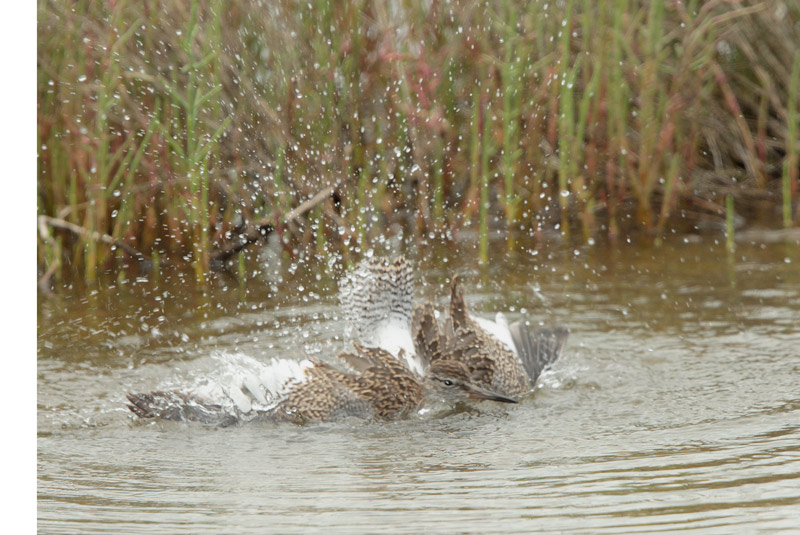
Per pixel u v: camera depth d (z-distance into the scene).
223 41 15.27
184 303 13.93
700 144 18.89
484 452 9.05
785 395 10.16
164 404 10.08
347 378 10.55
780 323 12.46
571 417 9.98
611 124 17.02
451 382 10.56
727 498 7.48
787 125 18.61
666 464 8.36
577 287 14.36
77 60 14.86
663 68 17.20
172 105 15.36
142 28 15.07
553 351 11.48
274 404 10.27
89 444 9.45
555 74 16.73
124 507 7.72
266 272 15.44
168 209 15.66
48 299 14.16
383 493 7.95
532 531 6.96
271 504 7.74
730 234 16.19
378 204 16.66
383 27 16.22
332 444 9.49
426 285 14.66
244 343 12.34
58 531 7.20
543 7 16.52
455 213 17.56
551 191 18.05
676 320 12.77
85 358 11.84
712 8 17.91
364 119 17.22
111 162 15.08
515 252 16.22
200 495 8.01
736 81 18.81
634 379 10.90
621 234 17.11
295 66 15.81
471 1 16.48
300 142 16.17
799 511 7.17
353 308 11.55
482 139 17.09
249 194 16.39
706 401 10.12
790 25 18.27
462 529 7.05
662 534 6.84
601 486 7.88
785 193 17.09
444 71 16.88
